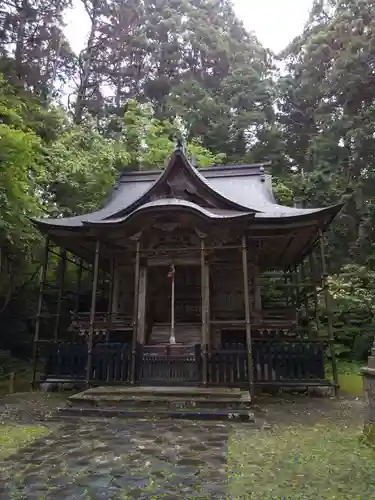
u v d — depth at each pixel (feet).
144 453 17.95
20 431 22.24
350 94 77.46
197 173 39.65
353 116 77.25
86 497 13.06
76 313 44.21
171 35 106.32
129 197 49.73
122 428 22.97
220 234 38.14
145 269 42.65
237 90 95.40
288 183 81.61
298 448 18.72
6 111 43.45
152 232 38.83
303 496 13.12
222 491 13.57
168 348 37.78
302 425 23.82
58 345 39.55
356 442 19.76
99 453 17.99
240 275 45.06
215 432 22.02
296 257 50.44
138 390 29.71
